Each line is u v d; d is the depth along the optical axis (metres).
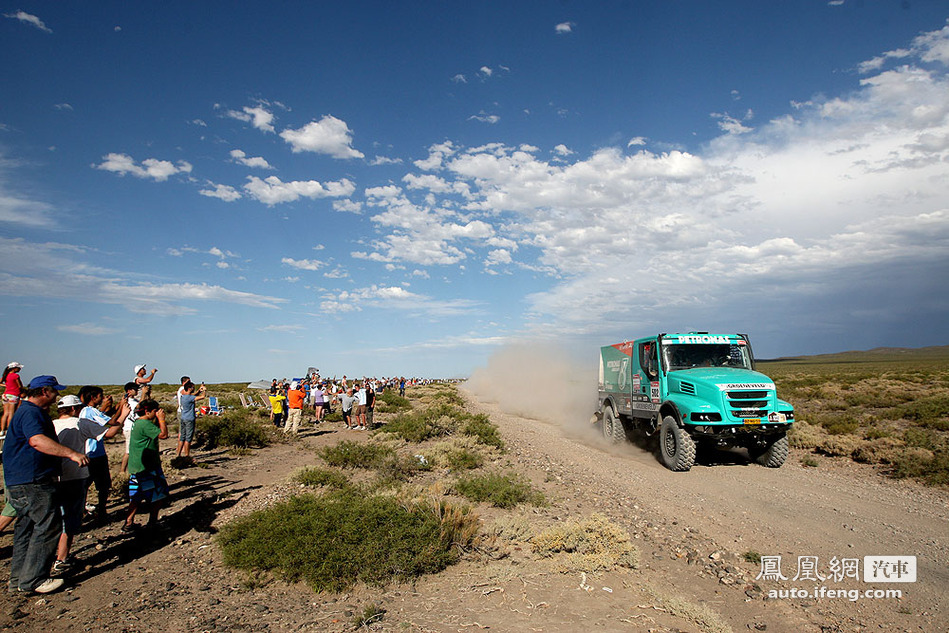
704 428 11.51
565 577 5.68
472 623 4.61
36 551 5.16
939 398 20.33
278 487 9.79
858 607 5.07
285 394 21.41
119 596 5.18
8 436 5.18
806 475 11.45
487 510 8.27
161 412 7.30
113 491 8.94
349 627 4.54
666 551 6.57
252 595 5.25
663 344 13.38
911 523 7.82
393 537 5.84
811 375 47.06
